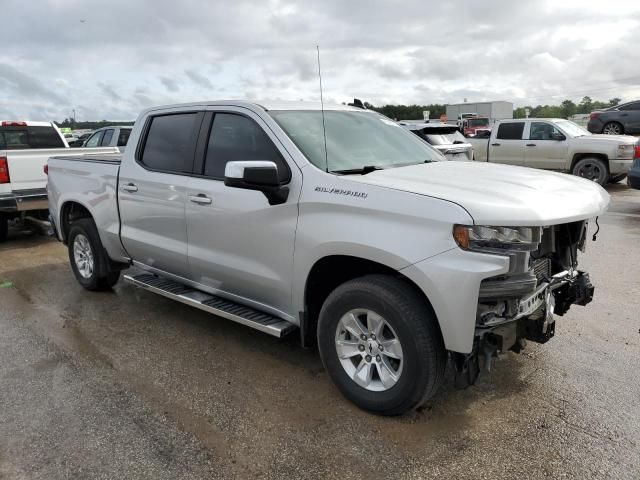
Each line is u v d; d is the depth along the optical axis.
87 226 5.54
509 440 3.03
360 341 3.31
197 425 3.23
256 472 2.81
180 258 4.39
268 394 3.59
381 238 3.03
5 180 7.84
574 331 4.47
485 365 3.07
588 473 2.74
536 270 3.30
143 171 4.68
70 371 3.96
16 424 3.26
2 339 4.58
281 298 3.71
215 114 4.18
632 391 3.51
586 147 13.34
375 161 3.87
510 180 3.44
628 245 7.39
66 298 5.68
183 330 4.73
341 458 2.90
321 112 4.18
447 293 2.82
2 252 7.95
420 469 2.80
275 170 3.35
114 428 3.21
